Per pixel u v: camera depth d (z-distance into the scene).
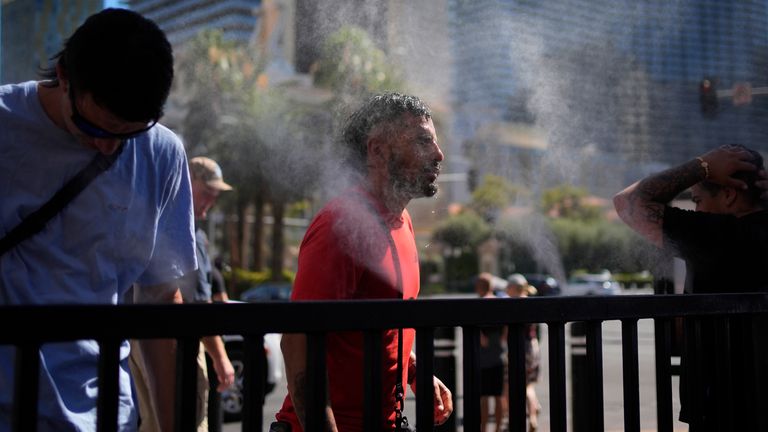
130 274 1.81
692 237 2.28
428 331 1.39
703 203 2.45
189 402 1.17
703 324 1.91
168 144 1.84
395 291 1.84
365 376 1.34
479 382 1.44
